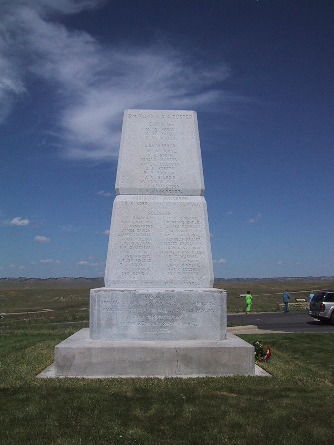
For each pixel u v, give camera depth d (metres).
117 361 8.46
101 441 5.35
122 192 10.16
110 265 9.78
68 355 8.45
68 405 6.50
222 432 5.61
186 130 10.55
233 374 8.49
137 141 10.41
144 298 9.21
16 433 5.53
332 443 5.33
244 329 19.66
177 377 8.24
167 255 9.84
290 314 28.48
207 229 10.04
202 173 10.38
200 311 9.26
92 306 9.22
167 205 10.05
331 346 12.78
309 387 7.67
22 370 8.80
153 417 6.09
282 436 5.50
